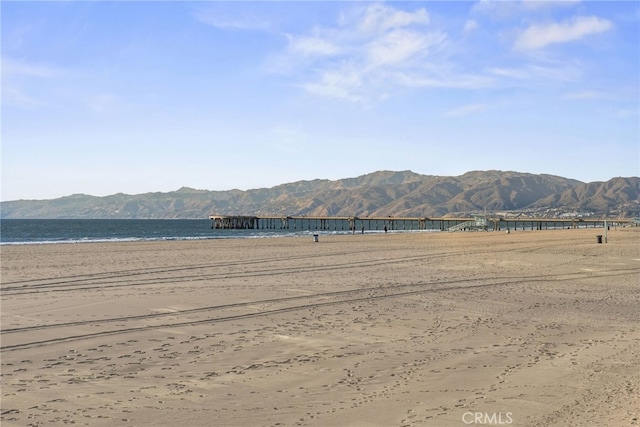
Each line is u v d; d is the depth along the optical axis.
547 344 11.52
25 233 97.56
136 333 12.56
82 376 9.20
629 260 31.22
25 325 13.41
